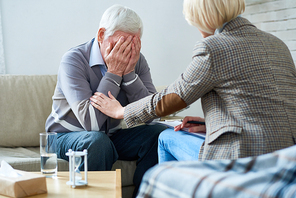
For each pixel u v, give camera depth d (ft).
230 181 1.63
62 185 3.23
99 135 5.00
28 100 6.54
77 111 5.16
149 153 5.59
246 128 3.28
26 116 6.44
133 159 5.70
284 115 3.31
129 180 5.67
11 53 7.75
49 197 2.88
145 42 9.26
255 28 3.71
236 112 3.39
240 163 1.81
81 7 8.38
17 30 7.78
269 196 1.53
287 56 3.67
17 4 7.74
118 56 5.39
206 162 1.88
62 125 5.55
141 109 4.16
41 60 8.05
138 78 5.77
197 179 1.70
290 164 1.67
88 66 5.57
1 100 6.33
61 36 8.23
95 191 3.08
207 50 3.46
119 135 5.94
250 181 1.61
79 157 3.33
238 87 3.41
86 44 5.84
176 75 9.64
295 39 8.20
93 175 3.67
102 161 4.90
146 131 5.80
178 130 4.68
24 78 6.73
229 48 3.44
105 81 5.34
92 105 5.19
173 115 7.34
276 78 3.43
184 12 3.92
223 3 3.59
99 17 8.57
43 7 8.01
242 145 3.24
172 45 9.53
